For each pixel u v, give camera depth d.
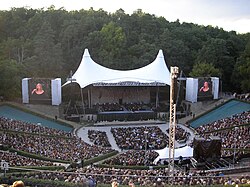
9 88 72.56
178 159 39.72
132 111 77.06
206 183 27.50
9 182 26.23
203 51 102.25
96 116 73.88
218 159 40.47
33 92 73.44
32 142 45.91
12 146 42.34
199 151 39.84
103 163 39.28
